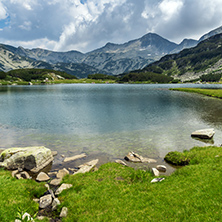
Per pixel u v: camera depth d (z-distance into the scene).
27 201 13.09
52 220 11.55
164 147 27.17
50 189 15.98
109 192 14.01
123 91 167.00
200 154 21.12
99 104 77.31
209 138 30.80
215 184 12.64
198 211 10.16
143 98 101.12
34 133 35.53
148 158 23.05
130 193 13.50
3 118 49.28
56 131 36.84
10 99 97.31
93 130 37.47
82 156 24.23
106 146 28.02
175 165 20.89
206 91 124.44
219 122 42.75
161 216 10.25
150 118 48.81
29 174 19.75
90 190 14.47
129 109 63.94
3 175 17.77
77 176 17.73
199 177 14.35
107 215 11.12
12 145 28.64
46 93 142.25
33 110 62.47
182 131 35.84
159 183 14.77
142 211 10.99
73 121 45.81
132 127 39.53
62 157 24.06
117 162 21.92
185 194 12.05
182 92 143.00
